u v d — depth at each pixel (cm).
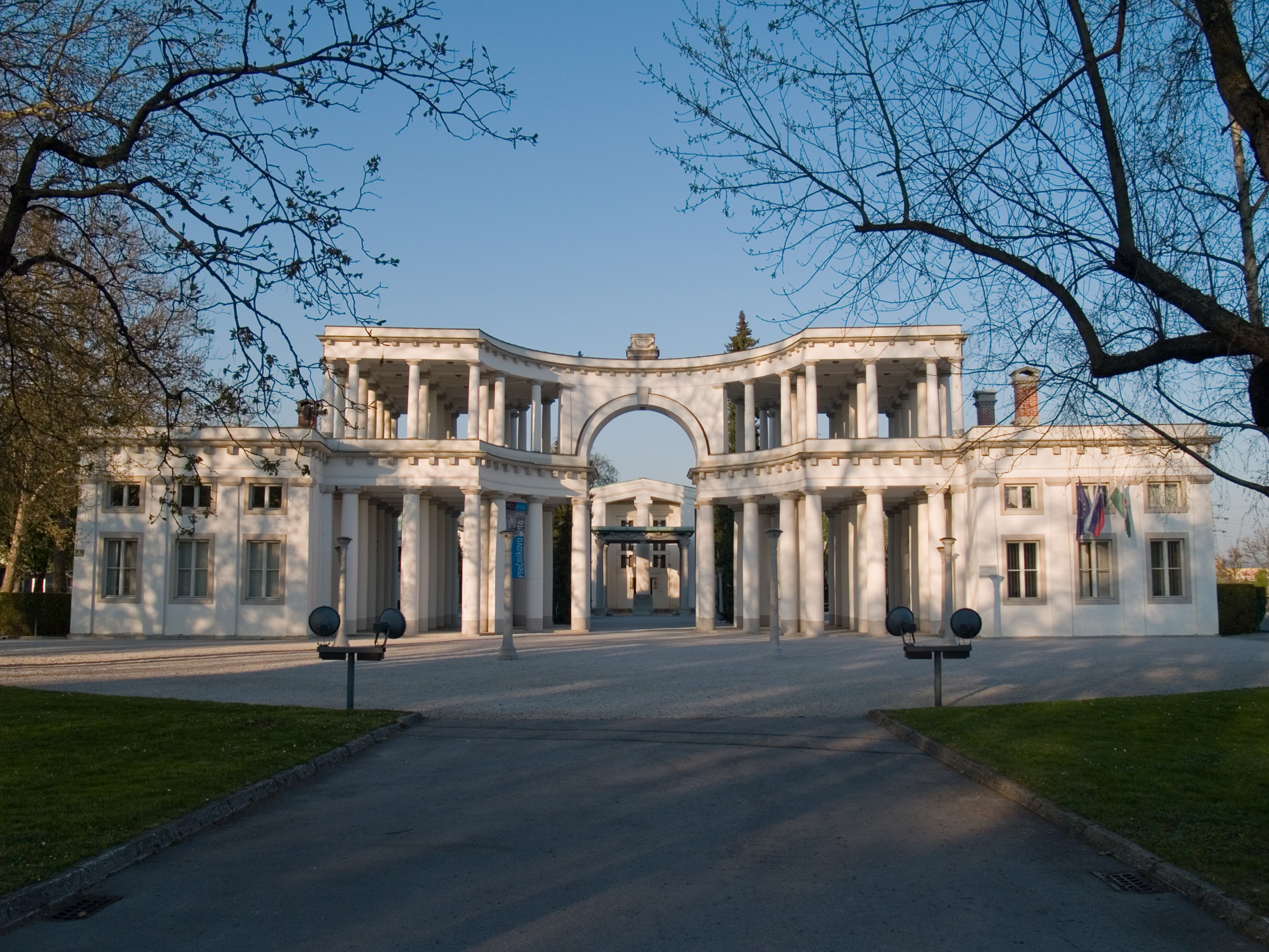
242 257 1234
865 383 5138
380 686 2441
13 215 1205
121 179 1373
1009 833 1033
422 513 5181
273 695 2223
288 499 4453
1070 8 956
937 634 4769
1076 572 4391
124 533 4431
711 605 5428
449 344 5081
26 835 935
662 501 9794
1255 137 862
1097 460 4319
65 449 2108
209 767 1290
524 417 6297
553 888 838
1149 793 1136
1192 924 754
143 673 2716
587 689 2377
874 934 728
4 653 3494
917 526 5181
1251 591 4619
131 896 816
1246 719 1695
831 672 2797
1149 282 911
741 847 973
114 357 1712
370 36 1148
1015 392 1293
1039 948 702
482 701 2138
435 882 855
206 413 1341
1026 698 2155
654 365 5600
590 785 1283
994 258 1019
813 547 4847
